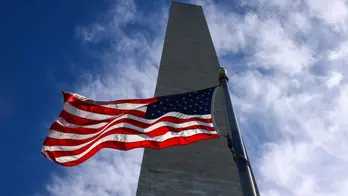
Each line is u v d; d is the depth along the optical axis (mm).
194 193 13391
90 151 9938
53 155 9805
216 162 14883
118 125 10391
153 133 10156
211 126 10039
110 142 10039
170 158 14633
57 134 10133
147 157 14477
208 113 10352
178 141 9883
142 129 10305
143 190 13016
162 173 13891
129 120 10508
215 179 14141
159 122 10391
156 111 10711
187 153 15039
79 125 10375
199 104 10648
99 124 10484
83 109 10703
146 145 9906
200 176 14133
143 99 11039
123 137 10125
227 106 9445
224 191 13727
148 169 13938
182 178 13875
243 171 7578
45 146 9898
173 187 13422
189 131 10031
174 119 10398
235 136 8391
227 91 10070
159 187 13289
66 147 9977
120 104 10938
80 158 9852
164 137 10016
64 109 10555
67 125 10312
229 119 8984
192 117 10336
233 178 14336
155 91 18406
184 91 18703
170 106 10789
